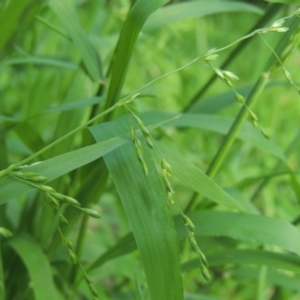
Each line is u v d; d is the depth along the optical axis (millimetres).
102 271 487
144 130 366
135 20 386
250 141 458
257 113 990
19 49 478
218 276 502
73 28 442
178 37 1074
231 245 443
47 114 530
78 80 468
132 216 370
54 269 460
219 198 397
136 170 377
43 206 458
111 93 412
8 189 374
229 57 495
